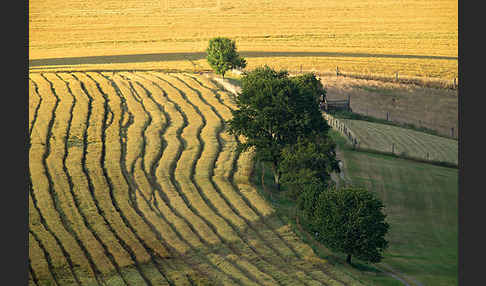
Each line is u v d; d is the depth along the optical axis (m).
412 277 57.81
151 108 103.12
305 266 57.94
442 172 84.94
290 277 54.94
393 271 59.53
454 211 73.38
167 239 61.47
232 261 57.84
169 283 53.03
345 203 59.97
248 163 82.75
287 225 66.94
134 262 56.12
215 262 57.59
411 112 111.00
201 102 108.75
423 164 87.69
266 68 98.44
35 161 77.06
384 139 96.62
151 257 57.75
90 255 56.69
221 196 72.94
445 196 77.38
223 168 80.44
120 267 55.03
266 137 77.44
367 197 60.16
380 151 91.38
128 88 115.38
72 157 79.81
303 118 76.25
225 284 53.00
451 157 90.06
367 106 113.62
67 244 58.12
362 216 59.09
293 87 78.00
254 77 94.38
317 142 75.12
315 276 55.66
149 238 61.34
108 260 55.97
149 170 78.31
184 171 78.81
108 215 65.44
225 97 112.50
